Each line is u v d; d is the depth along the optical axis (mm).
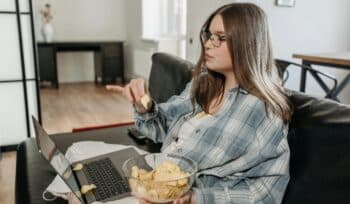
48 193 1087
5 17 2660
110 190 1021
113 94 5188
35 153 1420
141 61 5566
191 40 3830
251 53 983
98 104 4539
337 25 3680
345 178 809
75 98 4891
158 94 2043
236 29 977
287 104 993
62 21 5980
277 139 922
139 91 1228
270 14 3262
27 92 2857
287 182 917
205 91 1225
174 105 1351
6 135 2848
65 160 1094
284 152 918
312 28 3539
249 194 896
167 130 1365
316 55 2807
